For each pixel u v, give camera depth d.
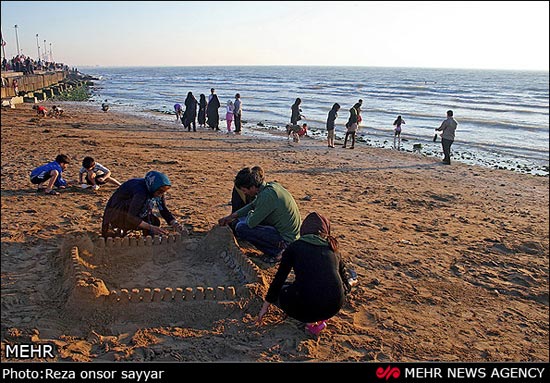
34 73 47.88
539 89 90.25
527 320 5.27
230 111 20.97
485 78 153.50
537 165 18.19
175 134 19.34
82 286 4.39
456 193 11.80
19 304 4.46
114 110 31.12
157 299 4.50
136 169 11.08
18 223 6.63
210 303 4.54
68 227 6.61
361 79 126.62
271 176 11.88
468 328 4.94
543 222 9.49
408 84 99.19
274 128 24.61
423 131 26.64
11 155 11.72
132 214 5.77
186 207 8.09
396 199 10.38
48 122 20.11
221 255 5.70
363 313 4.96
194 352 4.00
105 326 4.25
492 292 5.86
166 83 91.69
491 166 17.41
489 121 31.86
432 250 7.11
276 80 114.81
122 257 5.52
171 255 5.73
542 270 6.73
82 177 8.80
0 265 5.26
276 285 4.25
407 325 4.82
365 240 7.25
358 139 21.94
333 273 4.21
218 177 10.94
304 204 9.25
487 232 8.36
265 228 5.82
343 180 12.11
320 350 4.20
